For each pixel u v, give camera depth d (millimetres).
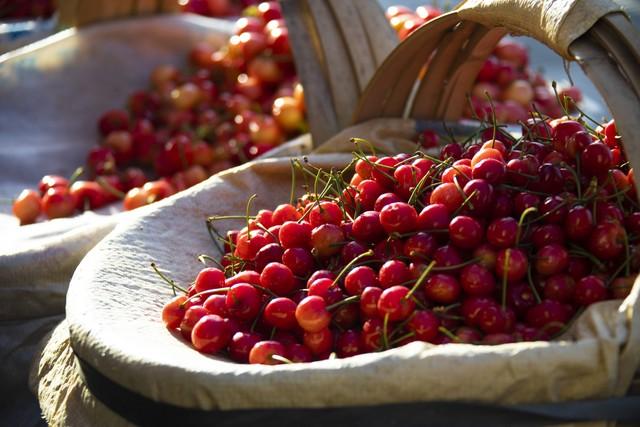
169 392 840
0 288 1084
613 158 954
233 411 828
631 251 887
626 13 875
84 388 929
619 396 817
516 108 1416
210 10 2025
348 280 908
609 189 930
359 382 810
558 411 814
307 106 1232
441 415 814
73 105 1620
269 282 929
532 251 906
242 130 1495
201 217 1087
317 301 889
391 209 913
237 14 2102
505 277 867
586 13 871
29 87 1577
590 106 1663
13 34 1825
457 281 890
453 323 887
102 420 899
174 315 942
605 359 803
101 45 1682
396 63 1123
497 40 1103
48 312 1107
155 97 1644
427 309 881
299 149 1276
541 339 857
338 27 1241
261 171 1129
